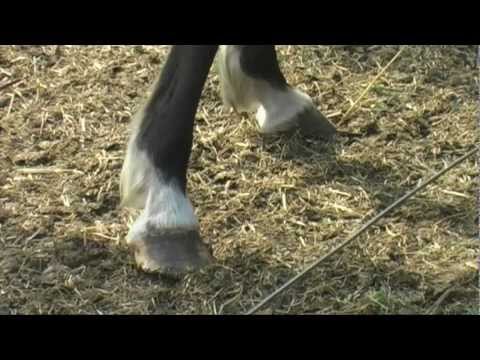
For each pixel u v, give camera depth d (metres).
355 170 3.34
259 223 3.09
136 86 3.75
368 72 3.88
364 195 3.22
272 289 2.83
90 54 3.91
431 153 3.44
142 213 2.92
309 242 3.02
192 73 2.84
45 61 3.87
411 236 3.04
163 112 2.89
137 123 2.94
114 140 3.46
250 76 3.50
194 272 2.85
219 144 3.44
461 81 3.83
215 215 3.12
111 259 2.94
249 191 3.23
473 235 3.06
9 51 3.92
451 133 3.54
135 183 2.92
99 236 3.02
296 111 3.48
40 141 3.46
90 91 3.71
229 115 3.61
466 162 3.38
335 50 3.98
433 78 3.84
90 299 2.79
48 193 3.21
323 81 3.82
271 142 3.45
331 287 2.84
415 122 3.59
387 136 3.52
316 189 3.24
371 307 2.76
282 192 3.22
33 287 2.84
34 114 3.58
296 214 3.13
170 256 2.86
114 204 3.17
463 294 2.82
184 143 2.90
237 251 2.97
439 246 3.00
